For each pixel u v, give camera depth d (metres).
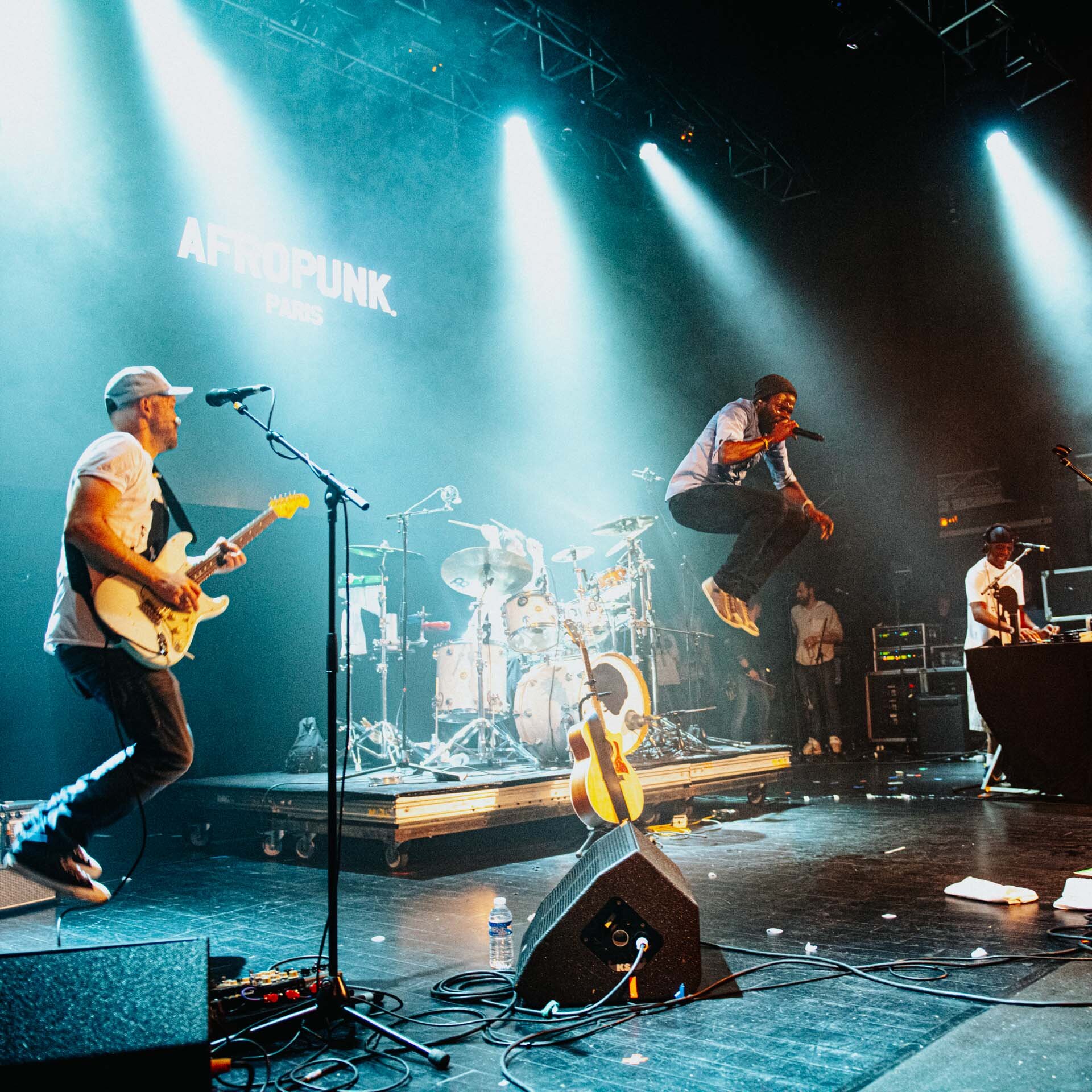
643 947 2.47
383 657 6.51
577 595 6.73
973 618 6.77
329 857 2.52
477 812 4.85
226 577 6.59
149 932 3.48
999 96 8.67
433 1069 2.15
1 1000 1.51
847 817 5.75
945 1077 1.96
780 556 4.20
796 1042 2.20
